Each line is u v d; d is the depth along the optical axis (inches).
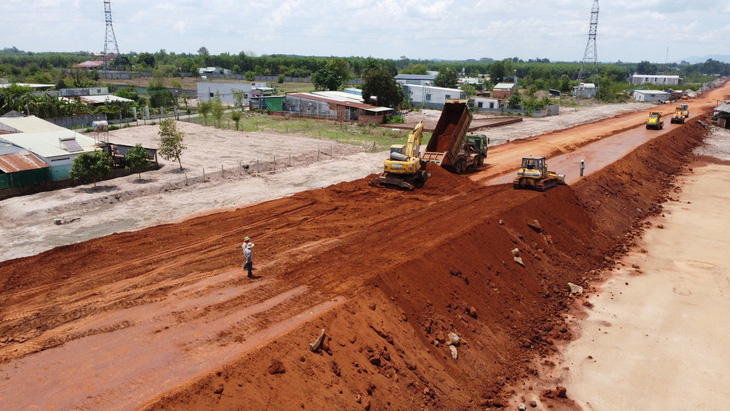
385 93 3587.6
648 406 733.9
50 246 1058.7
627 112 4256.9
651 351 866.8
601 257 1254.3
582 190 1547.7
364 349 677.9
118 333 664.4
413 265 885.2
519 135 2773.1
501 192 1437.0
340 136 2581.2
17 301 778.2
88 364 591.2
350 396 604.4
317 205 1349.7
